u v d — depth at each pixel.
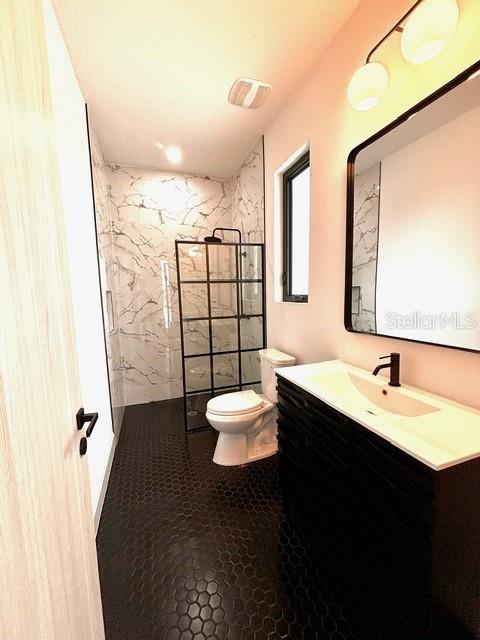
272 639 0.96
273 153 2.21
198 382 2.75
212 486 1.74
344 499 1.09
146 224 3.02
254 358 2.81
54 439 0.58
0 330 0.40
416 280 1.14
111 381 2.24
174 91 1.83
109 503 1.62
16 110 0.50
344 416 1.06
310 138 1.75
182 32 1.41
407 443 0.80
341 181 1.53
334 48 1.50
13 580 0.40
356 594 1.05
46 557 0.50
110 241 2.74
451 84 0.95
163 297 3.15
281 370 1.54
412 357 1.19
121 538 1.37
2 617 0.36
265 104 1.99
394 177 1.21
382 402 1.22
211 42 1.48
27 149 0.54
